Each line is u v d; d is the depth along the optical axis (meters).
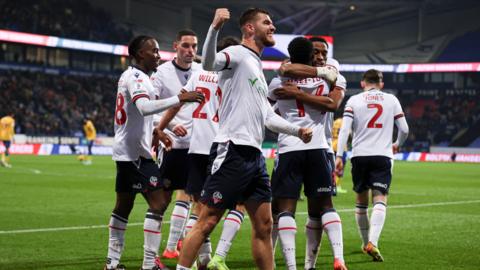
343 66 60.88
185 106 8.68
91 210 14.12
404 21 64.44
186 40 8.87
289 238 7.25
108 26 59.06
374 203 9.25
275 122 6.51
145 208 14.82
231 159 6.27
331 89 7.57
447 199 18.45
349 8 63.38
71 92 56.09
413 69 59.34
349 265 8.55
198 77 8.35
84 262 8.41
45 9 55.16
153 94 7.48
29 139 46.03
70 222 12.14
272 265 6.49
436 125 60.47
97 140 49.09
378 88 9.67
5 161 30.20
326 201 7.62
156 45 7.65
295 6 63.44
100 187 20.09
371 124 9.41
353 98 9.61
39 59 55.88
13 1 53.09
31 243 9.77
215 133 8.17
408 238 10.88
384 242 10.46
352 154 9.61
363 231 9.61
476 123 59.56
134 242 10.15
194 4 62.78
